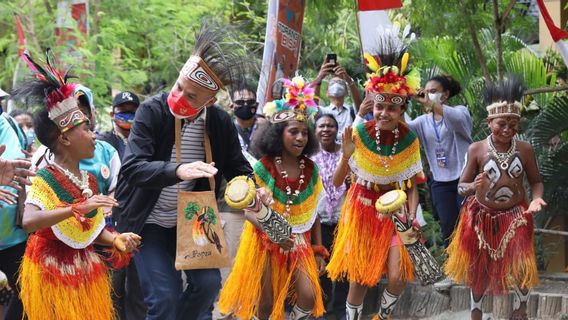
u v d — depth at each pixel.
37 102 4.89
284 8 8.27
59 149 4.95
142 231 5.54
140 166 5.20
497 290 6.51
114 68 12.67
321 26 10.46
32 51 12.12
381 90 6.24
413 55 9.66
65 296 4.87
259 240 5.84
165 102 5.43
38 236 4.86
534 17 11.48
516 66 9.73
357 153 6.39
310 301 5.84
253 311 5.91
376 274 6.23
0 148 4.44
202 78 5.27
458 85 8.20
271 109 5.89
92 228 5.00
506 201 6.47
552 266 9.84
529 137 8.84
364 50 8.19
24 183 4.57
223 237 5.50
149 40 14.26
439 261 8.38
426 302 8.15
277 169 5.91
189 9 13.73
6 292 5.02
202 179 5.59
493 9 9.02
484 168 6.51
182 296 5.64
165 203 5.56
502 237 6.47
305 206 5.94
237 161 5.70
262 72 8.17
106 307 5.12
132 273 6.62
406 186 6.50
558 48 8.16
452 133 8.00
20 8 12.66
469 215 6.57
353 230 6.34
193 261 5.40
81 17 12.22
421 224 7.97
